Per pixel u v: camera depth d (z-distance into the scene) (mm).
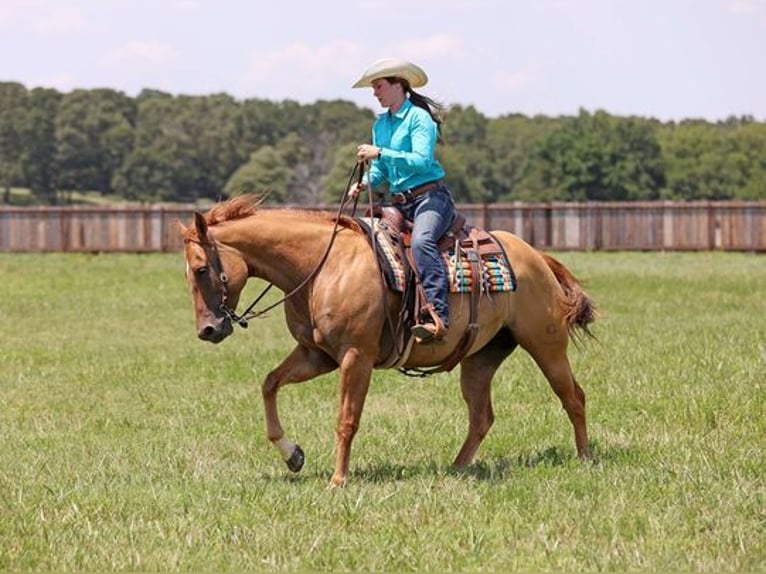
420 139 12031
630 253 53250
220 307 11750
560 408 16344
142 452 13883
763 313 28422
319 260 11906
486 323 12555
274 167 110688
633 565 9078
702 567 9023
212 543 9641
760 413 15266
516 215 54781
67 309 31250
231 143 131875
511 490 11312
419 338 11883
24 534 9922
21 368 21297
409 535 9836
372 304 11789
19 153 130250
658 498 10945
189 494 11211
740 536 9625
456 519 10312
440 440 14453
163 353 23172
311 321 11984
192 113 135125
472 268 12391
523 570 9055
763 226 53406
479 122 135875
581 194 109188
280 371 12250
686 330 24375
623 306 30328
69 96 133375
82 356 22797
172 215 54156
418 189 12242
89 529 9992
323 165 116562
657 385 17391
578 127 112062
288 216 12062
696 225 53938
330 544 9578
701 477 11680
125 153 131250
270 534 9828
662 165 113125
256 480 12156
